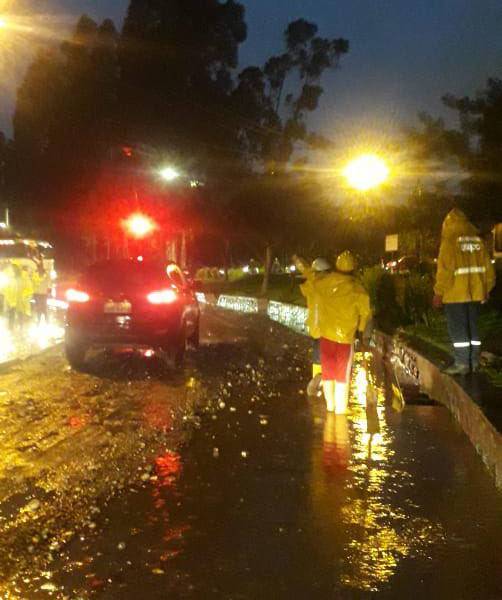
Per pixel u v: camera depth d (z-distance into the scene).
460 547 6.75
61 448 9.98
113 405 12.71
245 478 8.70
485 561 6.46
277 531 7.12
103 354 18.69
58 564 6.44
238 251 66.94
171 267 17.98
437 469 9.00
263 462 9.34
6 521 7.39
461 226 12.09
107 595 5.89
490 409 9.80
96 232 60.81
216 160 55.22
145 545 6.82
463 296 12.07
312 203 42.53
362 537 6.97
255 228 44.47
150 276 16.56
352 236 36.09
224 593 5.92
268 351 20.11
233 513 7.59
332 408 12.02
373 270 23.47
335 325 11.75
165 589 5.99
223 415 11.98
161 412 12.17
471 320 12.22
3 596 5.87
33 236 61.41
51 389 14.12
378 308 21.53
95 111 57.81
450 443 10.16
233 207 46.56
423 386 14.38
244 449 9.95
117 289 16.27
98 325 16.20
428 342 16.73
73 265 61.06
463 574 6.22
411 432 10.77
